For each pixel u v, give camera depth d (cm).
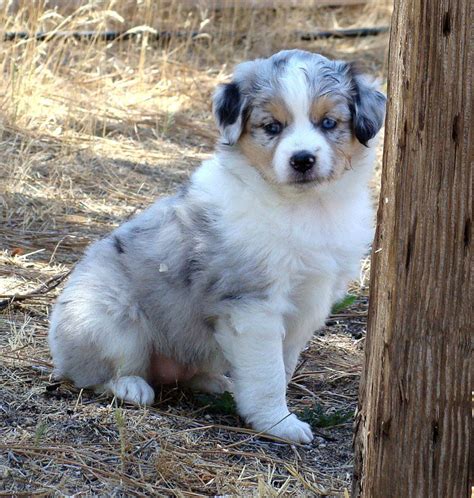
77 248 755
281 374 496
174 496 424
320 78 496
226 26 1334
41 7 1130
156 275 520
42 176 879
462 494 338
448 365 328
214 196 506
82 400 520
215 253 496
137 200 859
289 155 477
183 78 1179
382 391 338
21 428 474
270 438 494
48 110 1020
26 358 574
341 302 668
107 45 1178
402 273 326
